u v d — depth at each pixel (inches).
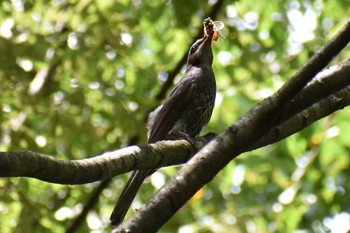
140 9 588.1
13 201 488.7
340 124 545.0
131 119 496.7
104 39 515.5
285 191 557.9
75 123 503.5
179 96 391.5
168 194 206.1
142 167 249.8
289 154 619.5
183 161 272.4
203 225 542.0
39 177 207.5
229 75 591.2
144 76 570.9
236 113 579.2
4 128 496.7
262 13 621.3
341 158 550.3
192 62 409.1
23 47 495.8
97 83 524.7
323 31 601.9
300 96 242.8
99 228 534.9
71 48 513.7
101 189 519.2
